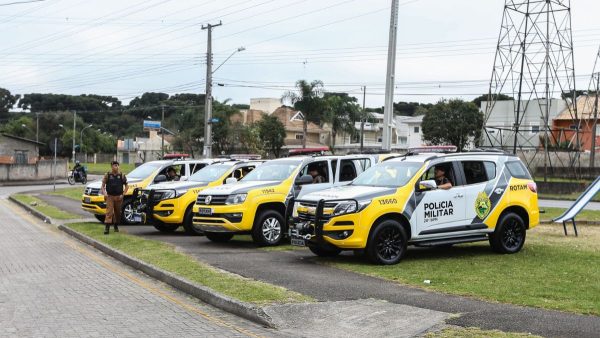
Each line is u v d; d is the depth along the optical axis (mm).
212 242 14945
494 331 6648
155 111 122375
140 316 7922
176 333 7102
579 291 8648
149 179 19344
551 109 64562
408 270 10523
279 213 14148
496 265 11008
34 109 131250
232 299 8273
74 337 6895
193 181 17156
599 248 13273
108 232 16234
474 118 67312
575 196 37781
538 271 10320
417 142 86938
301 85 57094
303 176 14227
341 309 7777
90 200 19516
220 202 13898
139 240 14664
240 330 7262
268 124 71000
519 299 8164
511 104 65500
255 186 14039
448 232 11727
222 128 63812
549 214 22359
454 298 8305
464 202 11906
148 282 10328
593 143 48062
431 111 69562
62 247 14781
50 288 9727
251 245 14297
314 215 11328
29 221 21453
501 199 12312
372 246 10969
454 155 12133
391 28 20797
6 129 106250
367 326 7113
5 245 15078
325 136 83062
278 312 7684
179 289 9695
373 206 10984
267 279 9766
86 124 124562
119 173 16422
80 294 9289
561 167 48938
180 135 64500
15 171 51188
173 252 12727
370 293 8648
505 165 12648
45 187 45344
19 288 9688
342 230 10922
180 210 16406
